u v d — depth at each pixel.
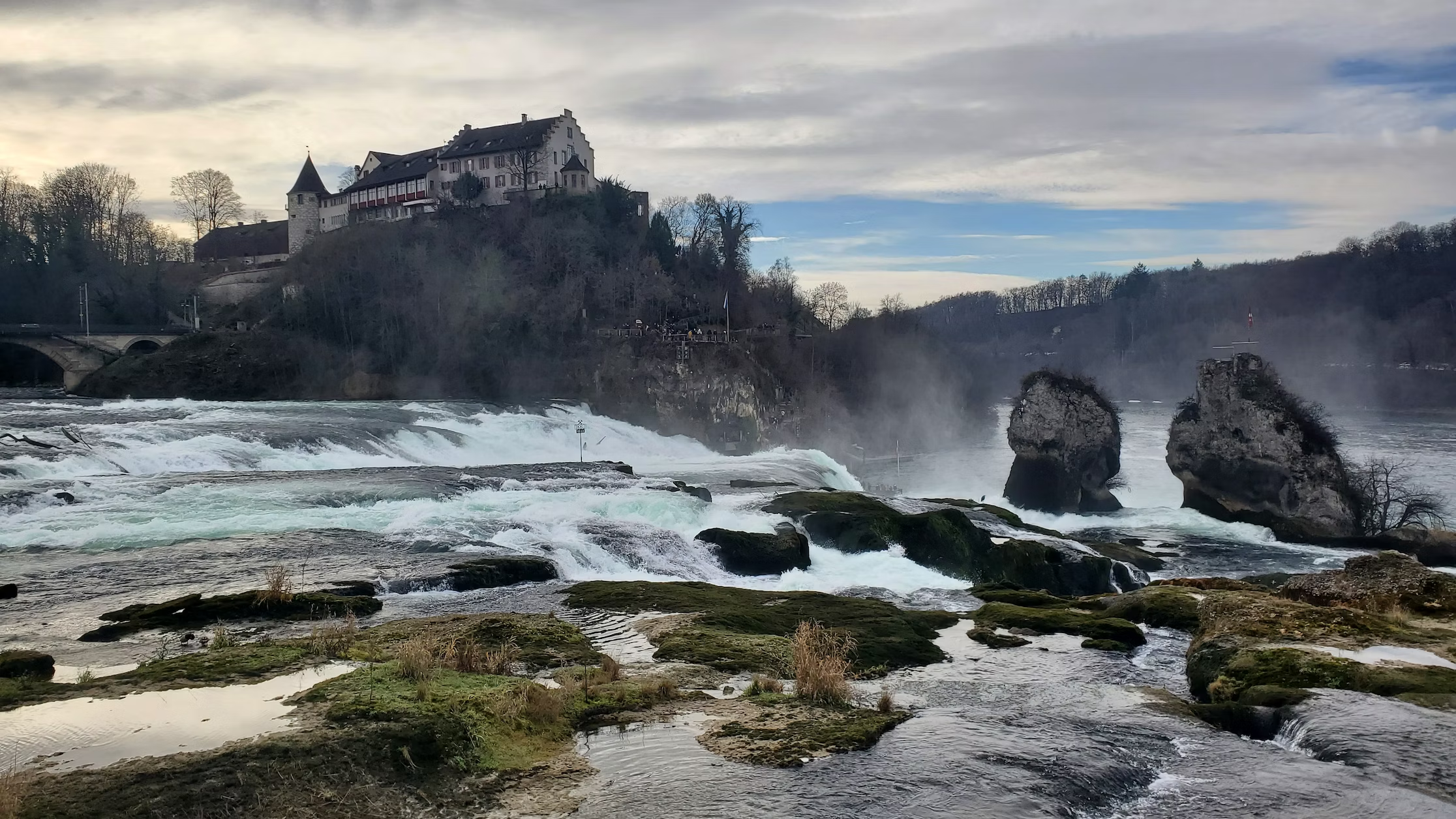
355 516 45.59
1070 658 28.52
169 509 45.72
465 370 128.50
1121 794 17.27
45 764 16.48
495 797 16.09
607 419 116.44
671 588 35.03
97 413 79.81
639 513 50.03
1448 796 16.66
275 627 27.97
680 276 165.38
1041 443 91.00
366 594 32.59
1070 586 53.75
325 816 14.93
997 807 16.23
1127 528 80.94
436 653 23.97
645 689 22.03
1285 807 16.50
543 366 130.12
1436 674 22.58
